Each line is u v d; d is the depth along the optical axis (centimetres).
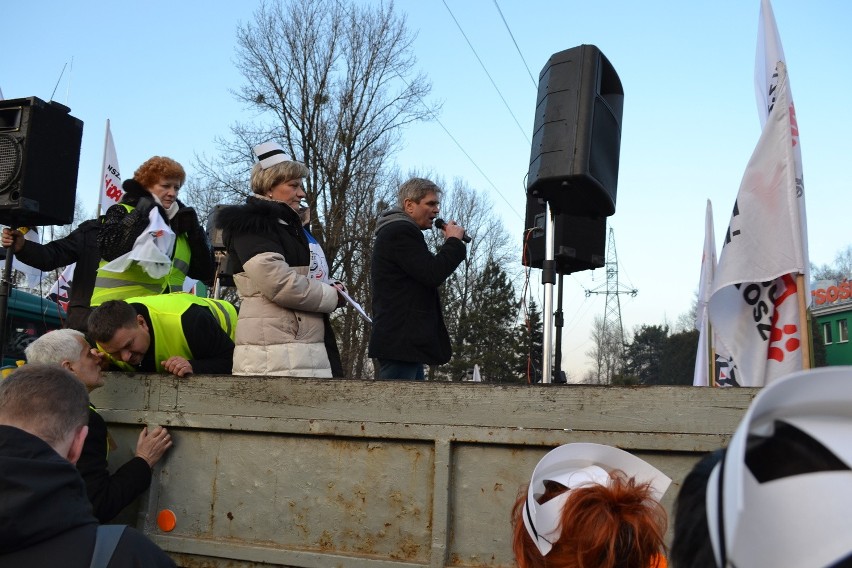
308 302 367
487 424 284
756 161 384
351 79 2648
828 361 3356
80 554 193
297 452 312
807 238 378
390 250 430
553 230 457
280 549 306
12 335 1087
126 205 450
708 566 91
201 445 328
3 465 192
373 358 436
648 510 158
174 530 326
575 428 275
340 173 2627
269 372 359
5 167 441
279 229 378
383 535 295
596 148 443
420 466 294
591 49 446
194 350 376
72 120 468
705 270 675
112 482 313
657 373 4175
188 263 489
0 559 191
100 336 350
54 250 463
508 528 280
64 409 217
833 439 78
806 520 75
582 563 153
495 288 3731
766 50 474
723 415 261
